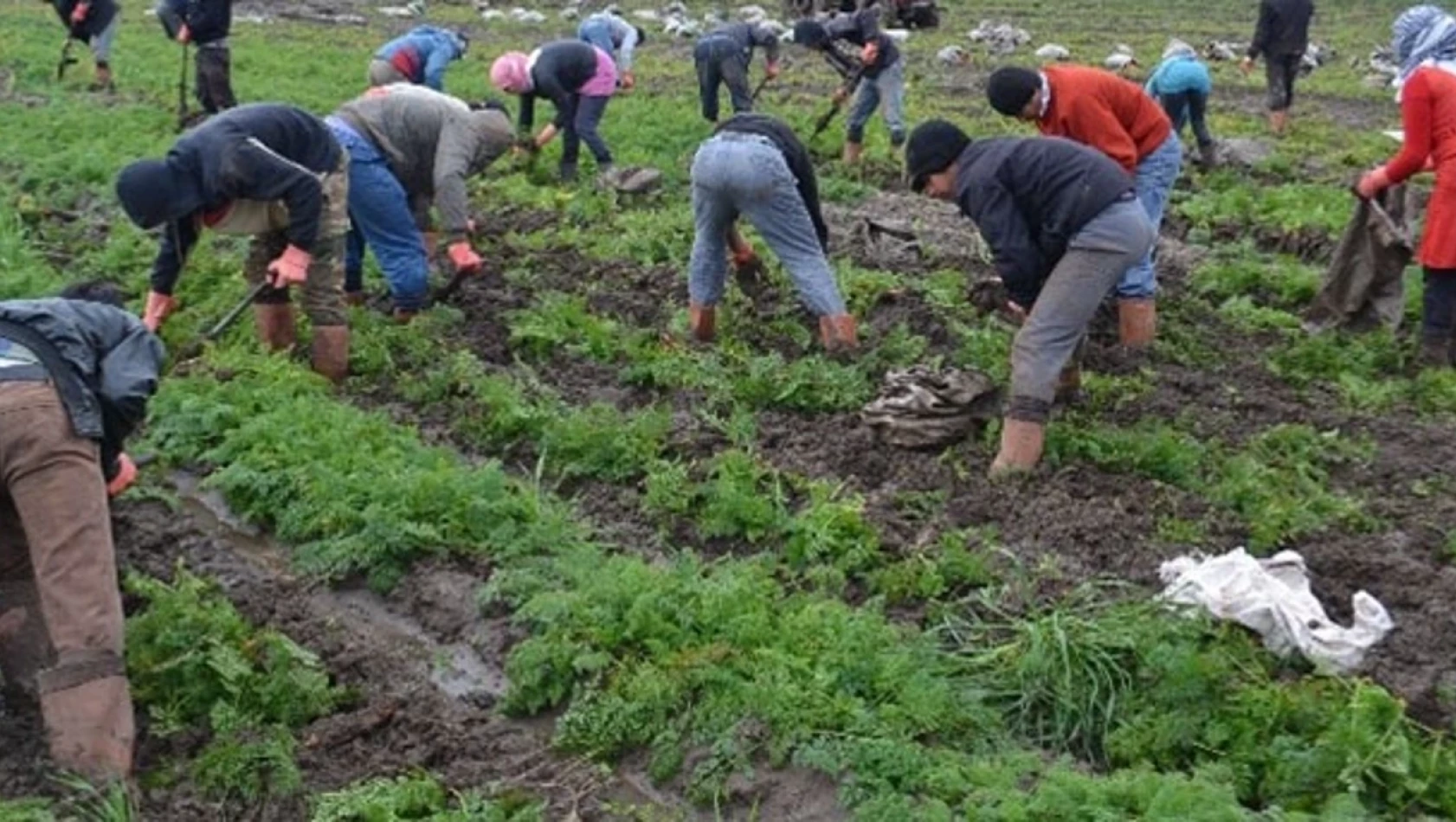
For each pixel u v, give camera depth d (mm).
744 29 17875
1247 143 18078
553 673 6793
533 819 5914
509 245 13414
